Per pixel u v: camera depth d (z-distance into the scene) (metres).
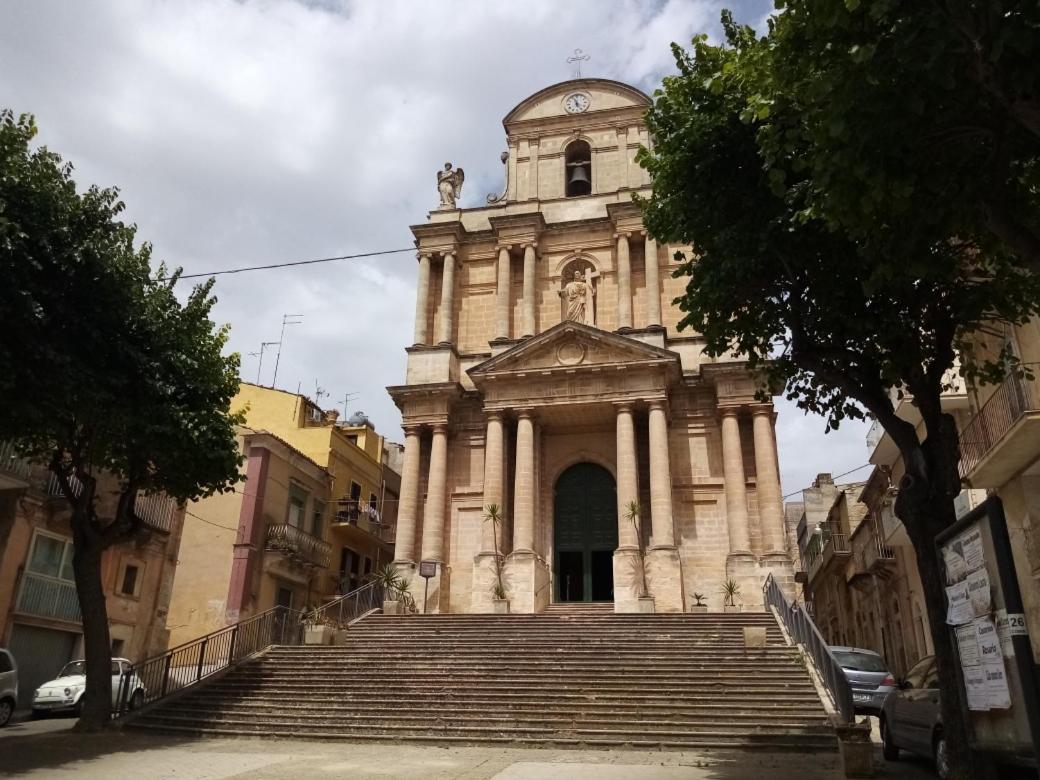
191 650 21.09
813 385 12.88
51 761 12.07
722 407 29.08
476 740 13.98
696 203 11.55
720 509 28.83
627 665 17.08
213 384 17.17
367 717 15.26
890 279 8.63
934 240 8.57
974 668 5.95
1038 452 15.98
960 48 6.43
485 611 27.03
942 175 7.66
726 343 12.62
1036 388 15.44
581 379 29.30
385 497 43.06
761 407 28.88
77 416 13.86
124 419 14.58
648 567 26.83
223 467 17.31
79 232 13.85
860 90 7.07
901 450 10.40
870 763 10.63
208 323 17.62
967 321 10.82
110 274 13.94
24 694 21.77
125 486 17.30
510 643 19.20
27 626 22.05
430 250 34.69
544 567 28.58
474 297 34.31
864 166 7.34
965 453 18.77
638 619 21.58
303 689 16.98
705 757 12.43
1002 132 7.36
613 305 32.66
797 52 8.08
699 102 11.70
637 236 32.81
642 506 29.09
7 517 21.59
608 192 34.50
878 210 8.21
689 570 28.19
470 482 30.91
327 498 36.06
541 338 29.69
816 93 7.26
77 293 13.82
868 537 31.55
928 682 11.61
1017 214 8.45
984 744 5.78
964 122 7.38
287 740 14.63
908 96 6.91
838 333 11.25
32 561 22.17
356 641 20.98
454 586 29.48
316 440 36.88
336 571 36.28
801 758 12.24
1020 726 5.24
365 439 42.25
